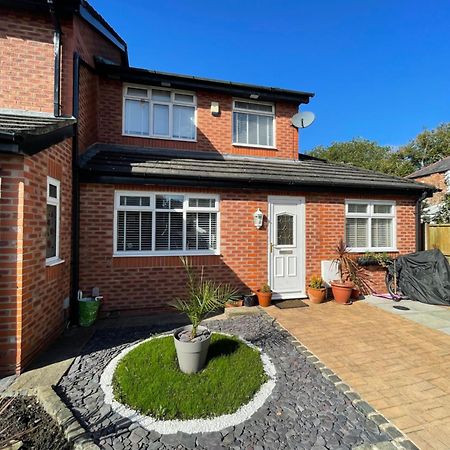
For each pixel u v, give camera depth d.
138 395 3.31
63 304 5.57
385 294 8.47
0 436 2.67
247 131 9.30
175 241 7.13
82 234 6.40
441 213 13.64
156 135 8.41
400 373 4.03
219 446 2.65
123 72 7.89
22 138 3.66
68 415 2.94
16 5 5.50
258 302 7.45
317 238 8.29
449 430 2.90
